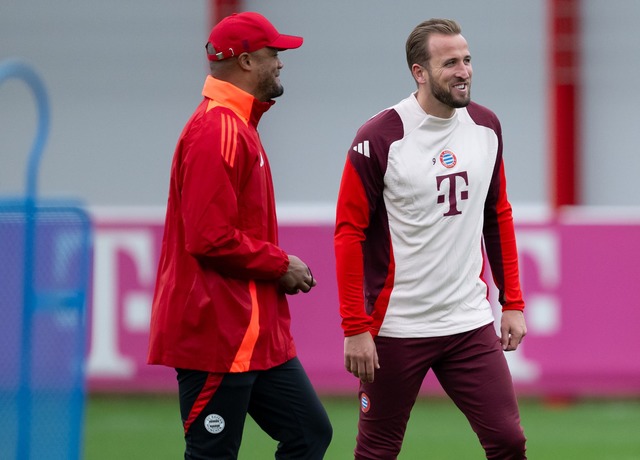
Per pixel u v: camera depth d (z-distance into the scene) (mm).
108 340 27109
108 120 32938
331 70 32469
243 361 12617
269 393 13328
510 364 26172
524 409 27234
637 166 31422
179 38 32406
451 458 21594
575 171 31109
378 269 14133
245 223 12844
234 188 12586
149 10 32344
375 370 14250
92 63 32656
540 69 31734
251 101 13000
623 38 30828
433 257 13898
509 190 32156
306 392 13445
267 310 12906
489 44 31844
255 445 22812
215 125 12500
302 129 32781
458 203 13820
